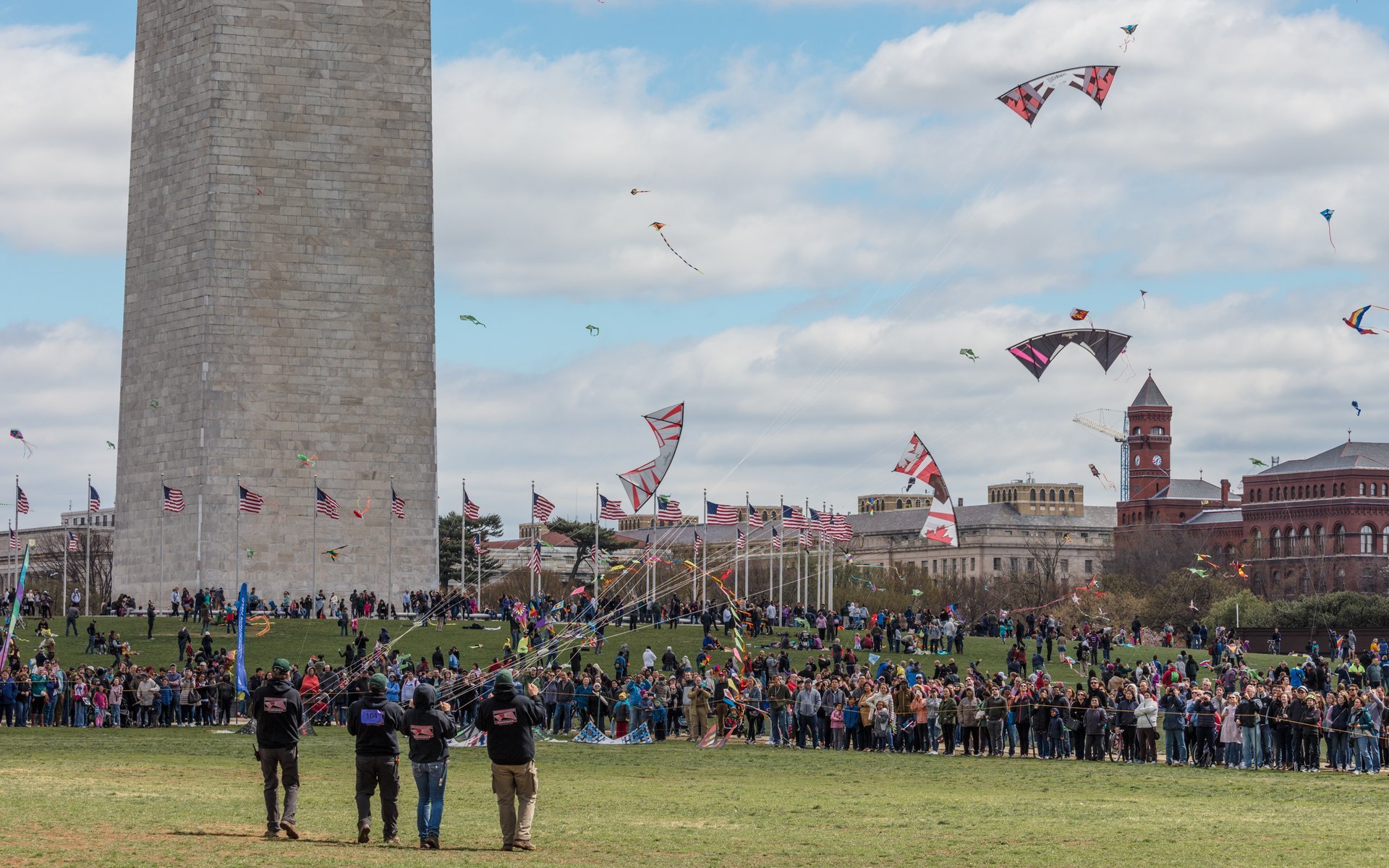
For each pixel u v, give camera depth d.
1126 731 55.59
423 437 123.25
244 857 28.08
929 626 101.19
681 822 35.16
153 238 123.62
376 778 30.70
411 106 123.69
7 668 70.06
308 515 121.00
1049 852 30.75
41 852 28.16
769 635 101.31
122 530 124.38
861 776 48.56
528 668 70.50
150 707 70.44
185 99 122.06
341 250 122.31
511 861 28.48
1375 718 50.94
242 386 120.31
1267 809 38.97
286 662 31.22
